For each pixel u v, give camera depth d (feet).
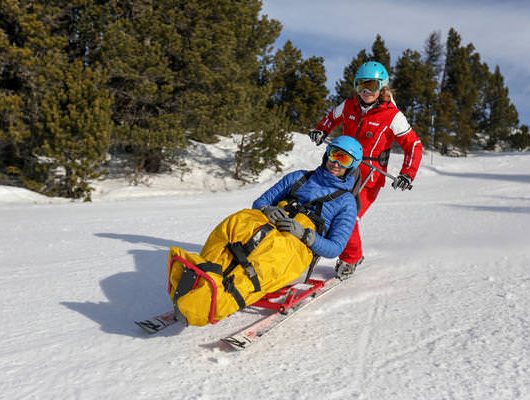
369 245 20.02
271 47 89.86
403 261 17.03
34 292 13.52
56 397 7.80
